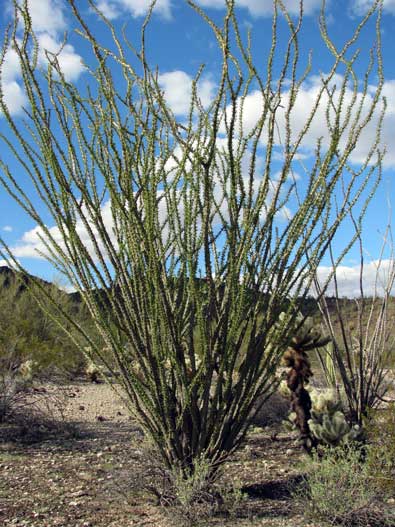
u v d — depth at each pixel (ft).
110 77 12.52
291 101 12.50
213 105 12.46
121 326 13.10
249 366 13.34
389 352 19.77
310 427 16.22
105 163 12.82
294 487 14.23
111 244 12.87
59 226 12.74
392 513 12.57
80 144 13.05
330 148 12.32
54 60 12.80
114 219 13.34
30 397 25.72
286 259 13.20
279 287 13.28
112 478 15.31
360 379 18.80
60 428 21.54
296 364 16.99
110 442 19.86
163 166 13.00
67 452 18.49
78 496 14.14
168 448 13.38
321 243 13.21
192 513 12.30
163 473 13.67
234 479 15.03
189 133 12.73
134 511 13.02
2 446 19.10
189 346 13.47
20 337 32.89
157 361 12.66
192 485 12.83
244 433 13.67
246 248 12.50
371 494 12.65
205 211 12.48
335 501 12.50
